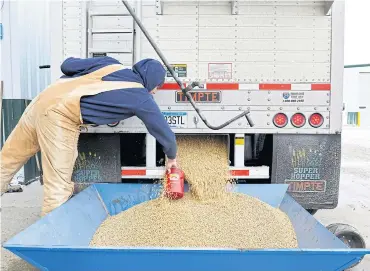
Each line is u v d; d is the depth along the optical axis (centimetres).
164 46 404
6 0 716
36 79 813
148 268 237
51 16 409
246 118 387
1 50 722
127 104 356
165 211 346
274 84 404
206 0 399
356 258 230
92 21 410
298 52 403
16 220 534
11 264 395
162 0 395
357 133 2136
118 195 400
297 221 341
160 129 357
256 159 452
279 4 399
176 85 406
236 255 231
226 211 346
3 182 405
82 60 381
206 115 407
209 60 404
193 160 411
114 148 418
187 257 233
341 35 401
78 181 418
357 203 652
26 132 384
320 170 412
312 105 407
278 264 235
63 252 232
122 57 409
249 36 402
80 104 360
